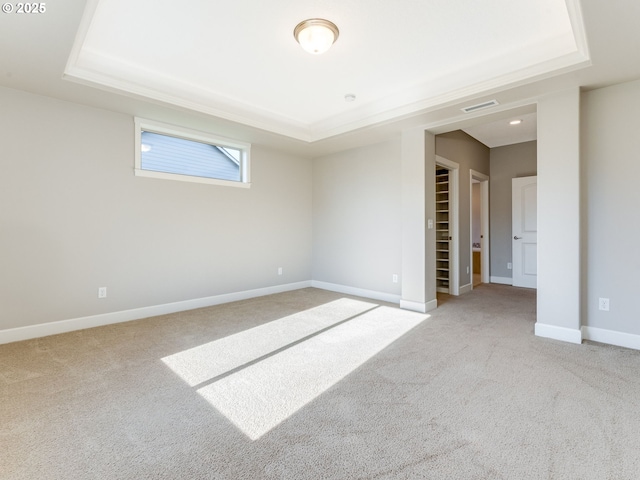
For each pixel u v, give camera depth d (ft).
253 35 8.33
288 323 11.77
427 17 7.59
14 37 7.18
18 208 10.03
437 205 18.48
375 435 5.50
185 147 14.15
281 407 6.36
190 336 10.39
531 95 10.14
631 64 8.27
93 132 11.32
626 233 9.45
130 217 12.24
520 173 19.57
